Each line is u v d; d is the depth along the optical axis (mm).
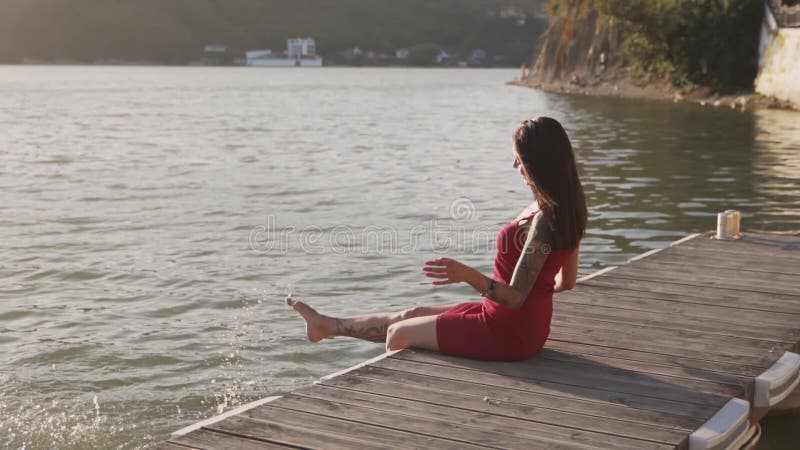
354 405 4301
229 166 20391
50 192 16203
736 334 5688
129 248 10977
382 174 18531
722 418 4195
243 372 6434
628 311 6266
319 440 3871
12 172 19531
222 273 9586
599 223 12070
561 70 64875
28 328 7559
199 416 5617
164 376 6336
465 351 4945
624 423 4125
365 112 44906
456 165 20281
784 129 27906
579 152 21688
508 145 25594
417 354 5039
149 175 18766
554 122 4453
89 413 5633
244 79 125188
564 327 5809
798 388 5648
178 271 9695
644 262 8016
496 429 4031
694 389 4605
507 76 147500
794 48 36875
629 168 18406
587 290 6918
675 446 3863
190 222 12805
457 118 38938
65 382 6199
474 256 10289
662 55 47562
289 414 4180
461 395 4449
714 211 13023
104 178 18281
